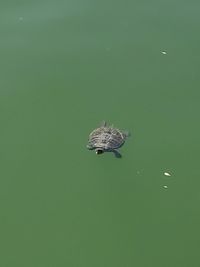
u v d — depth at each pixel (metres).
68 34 20.42
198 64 18.91
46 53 19.56
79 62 19.16
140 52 19.50
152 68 18.83
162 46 19.75
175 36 20.17
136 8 21.75
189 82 18.20
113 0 22.05
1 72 18.73
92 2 22.09
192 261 13.55
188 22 20.84
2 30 20.56
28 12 21.59
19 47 19.83
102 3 22.05
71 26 20.81
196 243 13.98
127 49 19.67
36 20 21.12
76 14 21.45
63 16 21.34
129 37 20.19
